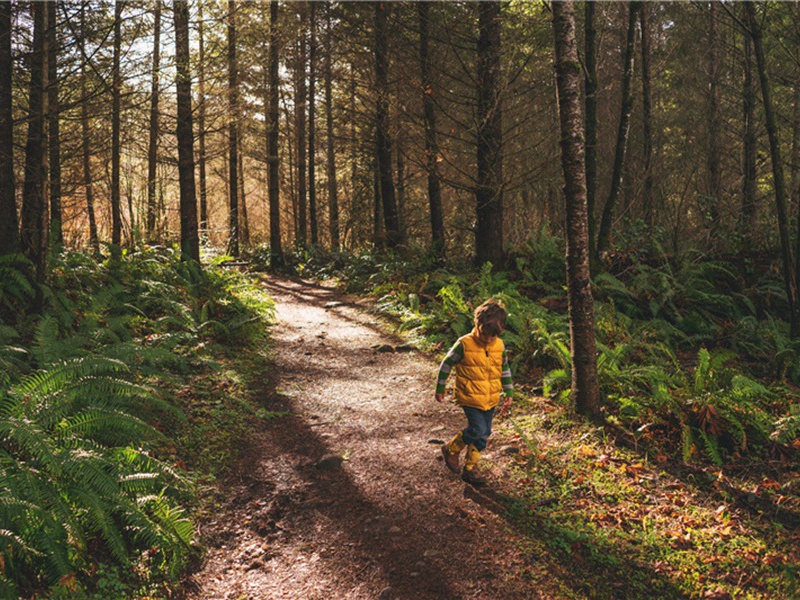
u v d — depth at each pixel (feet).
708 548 13.29
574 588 12.06
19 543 10.45
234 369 25.59
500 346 15.93
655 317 31.04
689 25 57.82
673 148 61.82
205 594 12.04
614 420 19.03
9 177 25.70
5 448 13.29
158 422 18.20
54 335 19.63
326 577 12.53
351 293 49.06
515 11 46.09
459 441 16.03
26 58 28.86
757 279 35.58
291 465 17.56
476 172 44.47
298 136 84.38
